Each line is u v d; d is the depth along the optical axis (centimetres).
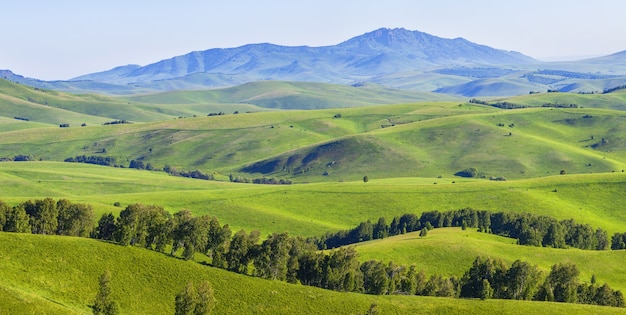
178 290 12456
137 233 14300
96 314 10475
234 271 14462
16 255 11838
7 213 14375
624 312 12262
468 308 12406
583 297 14650
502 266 15288
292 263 14862
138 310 11481
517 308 12400
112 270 12431
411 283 14400
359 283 14775
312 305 12444
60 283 11462
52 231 15450
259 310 12038
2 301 9538
